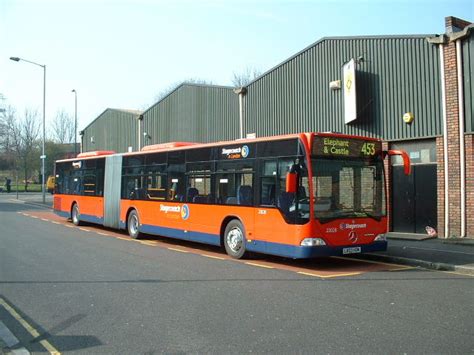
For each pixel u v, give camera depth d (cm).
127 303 718
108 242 1491
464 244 1302
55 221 2255
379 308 686
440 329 583
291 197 1014
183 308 688
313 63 1855
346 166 1045
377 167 1091
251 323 612
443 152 1439
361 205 1058
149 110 3069
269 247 1066
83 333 579
